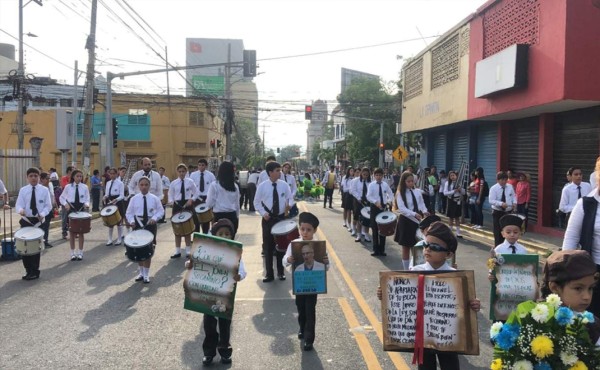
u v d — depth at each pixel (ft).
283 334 21.49
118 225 45.39
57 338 20.77
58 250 42.37
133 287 29.55
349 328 22.12
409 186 30.99
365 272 33.91
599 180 13.93
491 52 54.65
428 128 78.38
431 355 12.85
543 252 41.70
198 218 38.91
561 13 41.34
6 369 17.60
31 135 136.15
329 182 87.10
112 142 77.41
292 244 19.65
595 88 41.06
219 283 17.46
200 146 146.92
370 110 157.38
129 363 18.20
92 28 68.08
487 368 17.92
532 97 45.93
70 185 41.88
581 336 8.55
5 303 26.14
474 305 12.12
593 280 9.39
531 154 56.18
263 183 31.50
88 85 69.41
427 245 13.20
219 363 18.29
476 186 56.70
